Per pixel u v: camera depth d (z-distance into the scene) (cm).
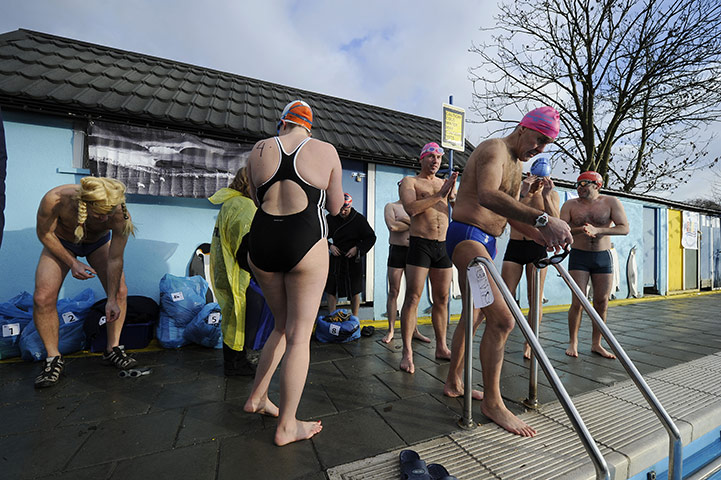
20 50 428
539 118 184
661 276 886
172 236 412
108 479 141
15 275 349
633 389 244
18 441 170
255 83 654
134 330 334
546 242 159
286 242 161
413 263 287
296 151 168
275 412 198
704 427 200
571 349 336
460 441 172
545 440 174
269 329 305
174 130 400
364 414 203
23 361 292
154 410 205
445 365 296
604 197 341
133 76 469
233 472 146
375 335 411
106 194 228
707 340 403
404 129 668
